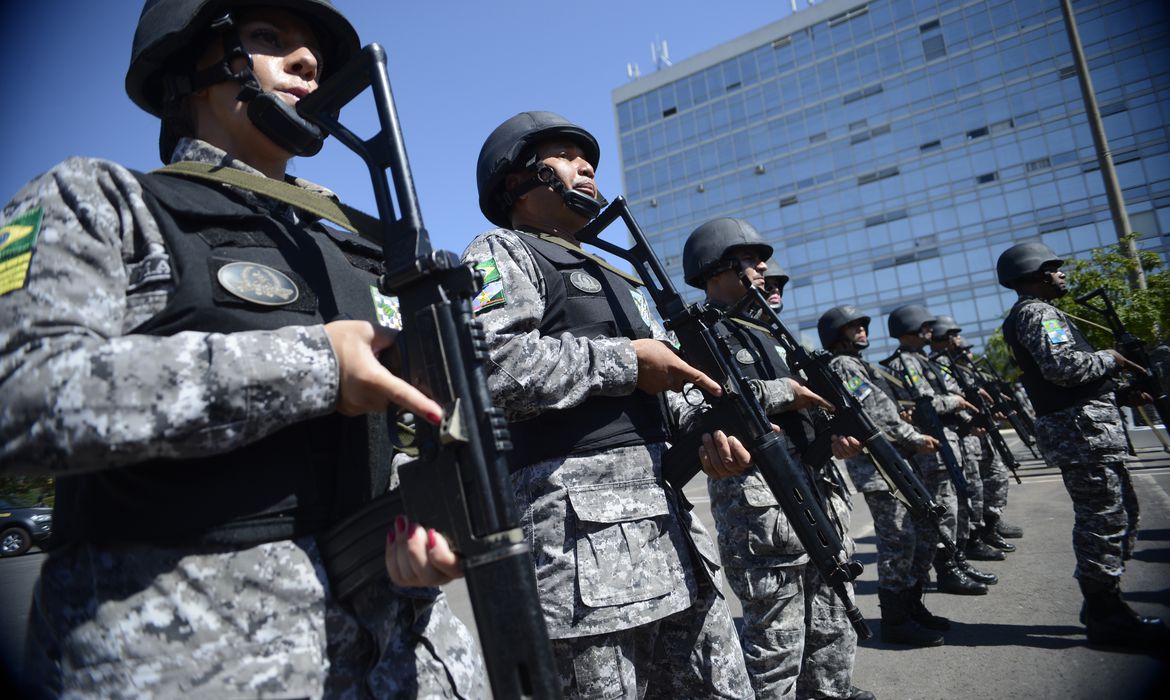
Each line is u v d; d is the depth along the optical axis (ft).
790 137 139.03
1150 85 108.99
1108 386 13.32
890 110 130.41
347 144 4.19
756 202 141.18
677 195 149.59
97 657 3.16
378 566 3.63
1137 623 12.37
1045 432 13.76
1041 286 16.70
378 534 3.64
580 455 6.05
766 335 11.87
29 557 34.55
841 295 131.13
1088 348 14.12
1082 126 113.60
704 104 148.66
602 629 5.60
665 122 152.76
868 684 12.02
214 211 3.84
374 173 4.07
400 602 4.07
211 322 3.49
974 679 11.72
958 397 20.79
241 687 3.26
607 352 6.00
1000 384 31.30
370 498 4.14
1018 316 14.39
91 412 2.81
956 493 18.19
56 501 3.52
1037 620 14.58
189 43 4.53
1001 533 23.56
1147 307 30.66
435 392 3.53
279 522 3.59
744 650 9.81
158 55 4.47
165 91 4.64
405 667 3.93
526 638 3.16
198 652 3.23
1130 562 18.28
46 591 3.41
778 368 11.46
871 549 23.94
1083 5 115.03
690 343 7.35
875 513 14.55
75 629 3.22
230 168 4.17
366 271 4.79
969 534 21.13
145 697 3.12
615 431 6.25
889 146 129.90
